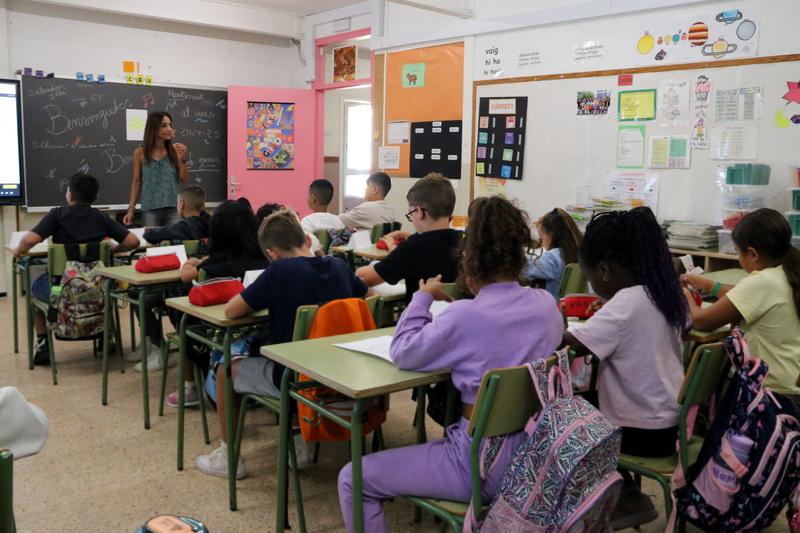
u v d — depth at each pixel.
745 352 1.65
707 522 1.67
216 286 2.57
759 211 2.27
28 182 6.26
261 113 7.56
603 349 1.72
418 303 1.75
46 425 1.00
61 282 3.71
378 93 6.55
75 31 6.49
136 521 2.31
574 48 4.91
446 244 2.64
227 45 7.56
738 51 4.09
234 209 2.95
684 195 4.40
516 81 5.31
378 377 1.65
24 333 4.88
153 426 3.17
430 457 1.62
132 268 3.45
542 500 1.39
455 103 5.82
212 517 2.34
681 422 1.71
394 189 6.45
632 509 1.79
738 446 1.61
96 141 6.62
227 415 2.39
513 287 1.63
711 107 4.23
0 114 5.98
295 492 2.27
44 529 2.25
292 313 2.31
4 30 6.03
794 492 1.72
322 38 7.65
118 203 6.82
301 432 2.12
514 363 1.57
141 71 6.94
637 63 4.56
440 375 1.68
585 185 4.93
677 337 1.78
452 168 5.89
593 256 1.79
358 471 1.62
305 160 7.84
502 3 5.34
